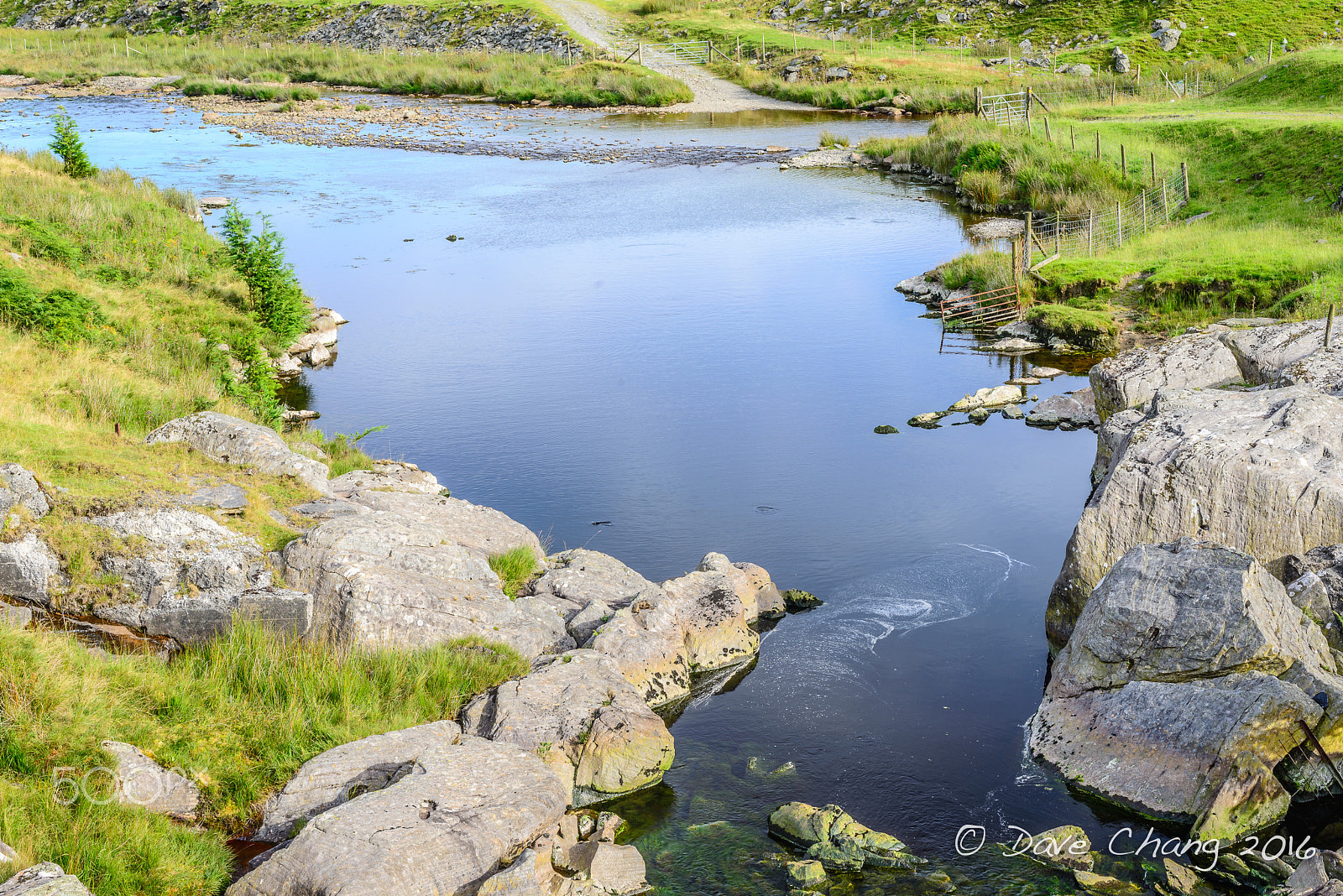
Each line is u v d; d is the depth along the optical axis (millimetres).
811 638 15758
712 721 13859
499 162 57781
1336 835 11383
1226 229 34906
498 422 24469
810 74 82125
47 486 14188
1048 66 77688
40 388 19094
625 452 22672
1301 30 75312
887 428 23656
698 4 106375
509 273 37094
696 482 21156
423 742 11648
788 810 11758
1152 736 12211
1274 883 10578
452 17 103062
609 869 10758
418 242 41031
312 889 9336
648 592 15414
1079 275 31391
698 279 36031
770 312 32531
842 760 12961
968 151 49625
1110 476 15781
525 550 16734
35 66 94875
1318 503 14523
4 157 38188
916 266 36938
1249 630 12492
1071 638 13938
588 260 38594
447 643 13875
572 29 96750
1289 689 11742
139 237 31531
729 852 11352
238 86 84062
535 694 12844
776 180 52594
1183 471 15242
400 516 15867
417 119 72375
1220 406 17188
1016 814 11930
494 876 9672
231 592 13602
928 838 11539
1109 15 83688
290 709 12078
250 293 28812
